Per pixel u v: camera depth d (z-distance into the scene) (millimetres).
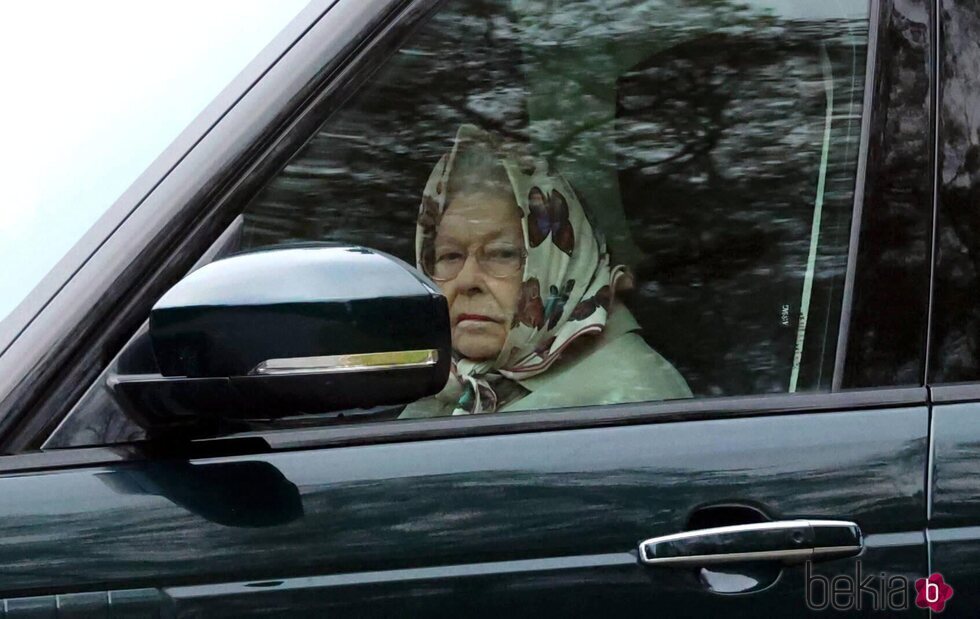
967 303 5172
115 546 4457
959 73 5285
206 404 4324
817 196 5344
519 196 5457
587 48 5414
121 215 4680
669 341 5461
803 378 5203
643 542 4730
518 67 5324
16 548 4398
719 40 5477
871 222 5203
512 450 4766
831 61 5379
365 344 4172
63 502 4465
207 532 4516
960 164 5246
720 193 5480
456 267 5422
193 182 4699
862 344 5121
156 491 4523
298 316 4137
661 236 5531
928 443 4961
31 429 4492
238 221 4727
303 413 4281
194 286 4191
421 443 4738
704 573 4781
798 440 4910
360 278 4195
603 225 5566
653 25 5438
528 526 4684
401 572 4617
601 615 4707
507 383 5473
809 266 5297
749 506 4816
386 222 5203
